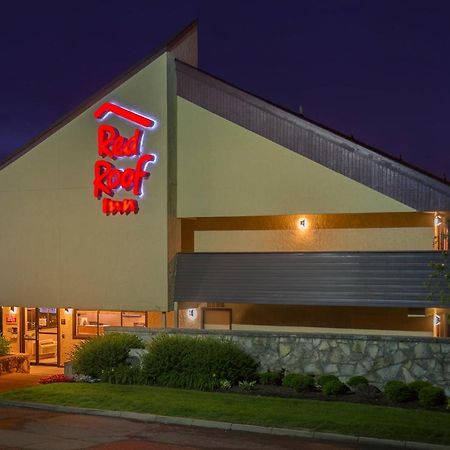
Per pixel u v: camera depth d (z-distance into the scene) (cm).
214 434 1270
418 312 2005
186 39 2345
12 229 2417
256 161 2102
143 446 1173
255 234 2220
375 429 1230
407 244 2070
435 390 1459
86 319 2572
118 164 2242
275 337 1777
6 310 2727
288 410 1405
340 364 1697
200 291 2138
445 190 1898
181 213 2188
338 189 2011
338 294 1975
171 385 1734
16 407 1571
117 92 2248
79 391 1670
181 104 2203
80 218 2305
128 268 2222
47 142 2369
